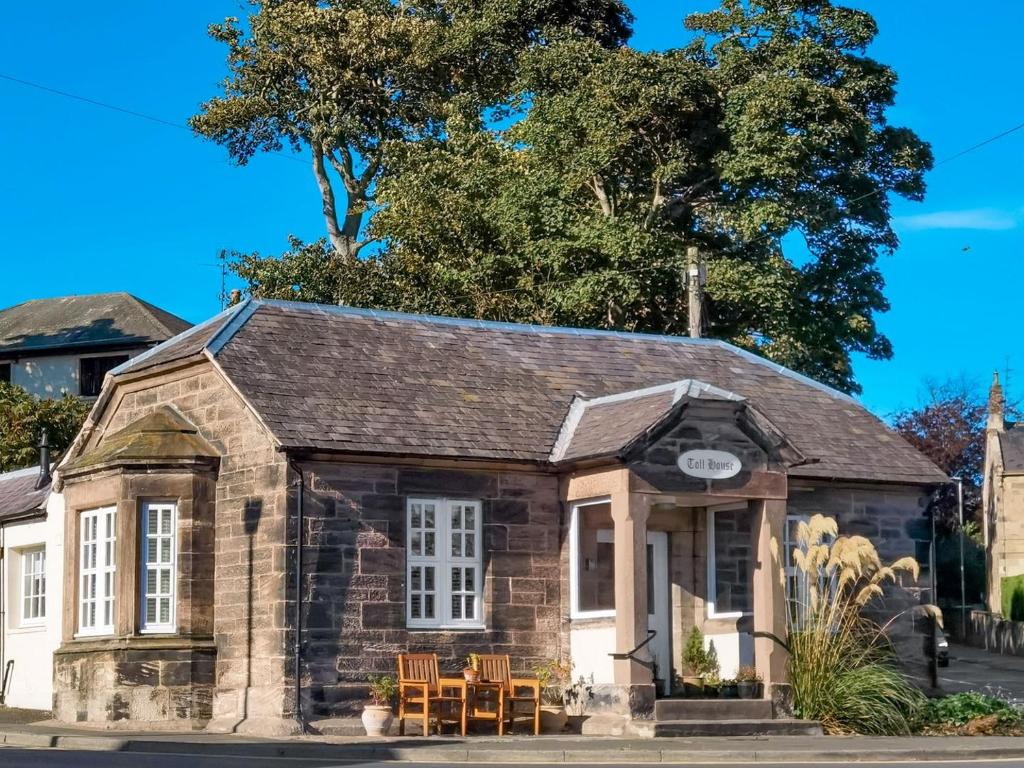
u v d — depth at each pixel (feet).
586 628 77.46
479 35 162.30
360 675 73.05
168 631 76.28
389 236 148.36
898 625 88.38
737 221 135.44
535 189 137.69
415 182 143.43
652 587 82.64
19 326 191.21
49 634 87.45
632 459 74.79
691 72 136.05
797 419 92.07
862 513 88.74
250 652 73.51
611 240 132.05
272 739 68.28
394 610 74.43
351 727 71.51
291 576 71.97
